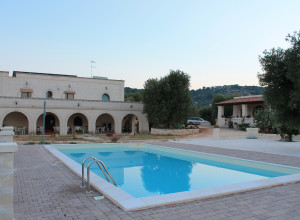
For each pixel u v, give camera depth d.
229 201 5.37
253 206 5.07
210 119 48.62
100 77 34.22
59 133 26.83
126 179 9.46
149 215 4.46
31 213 4.53
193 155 14.13
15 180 7.17
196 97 104.75
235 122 32.09
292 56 12.88
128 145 19.09
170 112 28.81
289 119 14.32
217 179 9.36
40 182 6.93
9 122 26.59
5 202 3.31
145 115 31.64
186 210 4.75
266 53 14.64
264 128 26.02
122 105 30.52
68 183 6.81
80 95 31.28
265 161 10.87
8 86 27.67
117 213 4.55
